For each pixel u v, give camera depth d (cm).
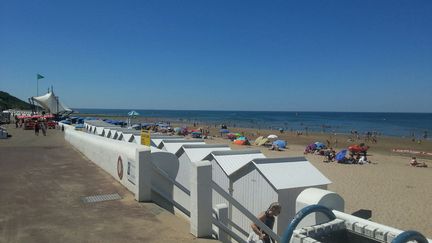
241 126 9088
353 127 9044
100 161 1191
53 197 805
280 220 681
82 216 669
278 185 687
